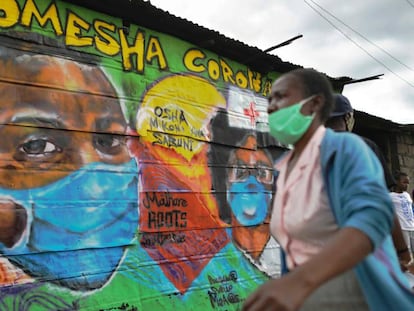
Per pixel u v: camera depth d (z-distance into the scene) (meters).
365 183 1.36
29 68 3.76
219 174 5.31
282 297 1.18
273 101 1.75
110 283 4.08
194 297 4.76
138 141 4.49
